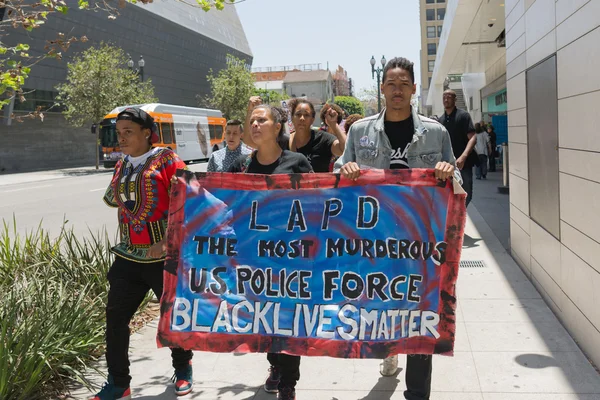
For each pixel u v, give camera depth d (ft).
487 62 93.71
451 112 26.22
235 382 12.54
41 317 12.76
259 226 10.52
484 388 11.64
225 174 10.59
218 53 222.48
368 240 10.19
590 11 11.98
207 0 14.97
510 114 22.84
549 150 15.97
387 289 10.09
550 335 14.32
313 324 10.23
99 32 143.64
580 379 11.82
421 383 10.03
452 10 58.70
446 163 9.94
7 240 19.79
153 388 12.33
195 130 118.11
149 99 117.91
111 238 31.53
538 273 17.99
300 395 11.68
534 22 17.58
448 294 9.93
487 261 22.33
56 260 18.72
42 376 11.66
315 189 10.37
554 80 15.11
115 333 11.07
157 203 10.97
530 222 19.15
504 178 44.98
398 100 10.29
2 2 13.42
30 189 66.44
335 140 16.02
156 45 174.50
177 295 10.57
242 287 10.47
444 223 9.97
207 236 10.60
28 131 127.24
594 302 12.26
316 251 10.34
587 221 12.60
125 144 11.12
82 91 102.89
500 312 16.25
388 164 10.68
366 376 12.52
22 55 14.29
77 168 123.34
